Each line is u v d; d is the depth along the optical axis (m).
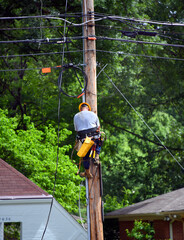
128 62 70.38
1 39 62.91
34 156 55.88
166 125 85.62
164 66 72.38
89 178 28.70
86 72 30.84
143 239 60.69
